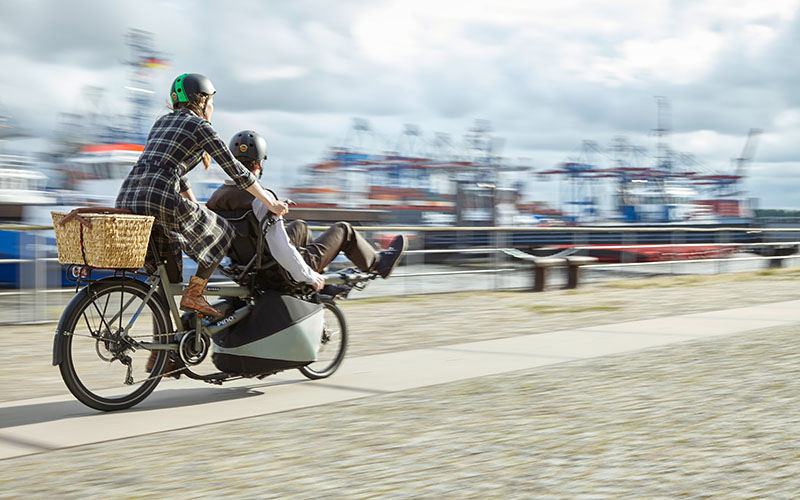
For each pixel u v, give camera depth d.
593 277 15.84
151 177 4.65
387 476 3.40
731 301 11.41
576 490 3.21
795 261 21.19
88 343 4.67
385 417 4.50
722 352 6.60
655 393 5.00
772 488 3.20
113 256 4.46
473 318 9.58
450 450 3.79
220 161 4.79
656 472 3.42
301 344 5.26
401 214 37.91
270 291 5.28
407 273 12.96
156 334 4.88
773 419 4.30
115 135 21.70
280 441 4.00
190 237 4.76
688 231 18.45
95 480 3.38
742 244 19.61
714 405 4.64
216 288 5.11
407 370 6.07
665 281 15.58
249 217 5.15
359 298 11.95
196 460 3.67
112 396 4.77
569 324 8.90
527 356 6.64
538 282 13.43
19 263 9.47
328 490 3.23
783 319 9.02
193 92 4.89
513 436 4.03
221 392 5.36
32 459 3.71
